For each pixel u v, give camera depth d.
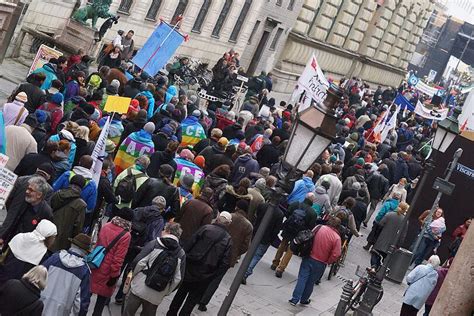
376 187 30.03
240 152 21.92
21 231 12.43
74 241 11.76
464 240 9.11
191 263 14.80
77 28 33.47
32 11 31.67
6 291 10.31
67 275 11.62
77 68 23.61
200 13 48.56
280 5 57.91
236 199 17.83
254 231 18.75
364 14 72.06
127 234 13.41
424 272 19.41
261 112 30.50
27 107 17.81
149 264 13.33
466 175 28.31
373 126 41.03
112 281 13.45
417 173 35.09
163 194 15.55
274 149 24.98
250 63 57.97
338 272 24.12
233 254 16.39
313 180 24.97
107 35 39.81
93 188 14.41
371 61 77.25
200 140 22.36
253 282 20.11
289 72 61.34
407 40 85.00
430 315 9.16
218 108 30.08
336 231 19.33
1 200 12.18
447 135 19.33
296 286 19.42
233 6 51.47
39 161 14.50
